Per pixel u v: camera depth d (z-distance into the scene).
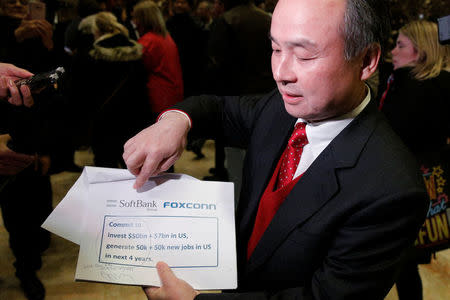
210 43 2.10
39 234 1.71
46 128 0.95
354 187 0.58
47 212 1.72
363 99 0.63
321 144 0.65
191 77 3.10
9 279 1.75
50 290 1.71
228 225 0.65
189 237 0.63
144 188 0.64
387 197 0.54
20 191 1.52
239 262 0.74
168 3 4.16
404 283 1.38
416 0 1.96
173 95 2.35
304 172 0.64
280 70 0.53
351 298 0.55
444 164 1.26
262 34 2.00
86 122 1.85
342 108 0.58
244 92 2.11
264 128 0.78
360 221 0.56
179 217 0.63
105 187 0.63
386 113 1.34
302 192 0.63
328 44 0.49
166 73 2.28
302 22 0.48
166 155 0.65
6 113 0.81
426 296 1.67
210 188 0.67
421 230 1.25
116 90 1.96
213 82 2.20
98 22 1.92
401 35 1.35
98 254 0.59
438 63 1.26
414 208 0.54
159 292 0.58
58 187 2.53
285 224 0.64
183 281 0.59
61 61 1.71
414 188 0.54
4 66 0.89
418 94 1.25
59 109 1.02
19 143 0.85
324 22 0.48
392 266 0.56
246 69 2.07
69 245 2.03
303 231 0.62
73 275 1.82
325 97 0.53
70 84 1.71
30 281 1.63
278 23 0.51
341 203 0.58
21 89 0.78
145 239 0.61
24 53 1.40
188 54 3.02
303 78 0.52
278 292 0.60
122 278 0.58
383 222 0.55
